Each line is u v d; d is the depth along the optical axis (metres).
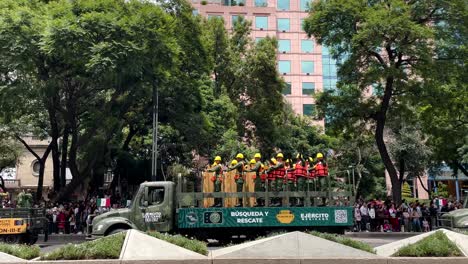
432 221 23.83
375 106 27.45
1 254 6.67
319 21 26.25
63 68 23.41
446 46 25.22
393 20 22.95
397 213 24.36
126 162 35.62
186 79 29.78
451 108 27.95
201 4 62.50
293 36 65.81
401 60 25.89
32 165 47.75
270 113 40.84
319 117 29.03
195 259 6.43
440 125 31.08
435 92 25.41
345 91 28.44
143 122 31.86
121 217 14.87
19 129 33.50
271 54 40.12
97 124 25.34
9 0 23.41
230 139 34.66
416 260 6.50
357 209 24.34
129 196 34.34
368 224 24.25
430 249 6.82
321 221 15.05
